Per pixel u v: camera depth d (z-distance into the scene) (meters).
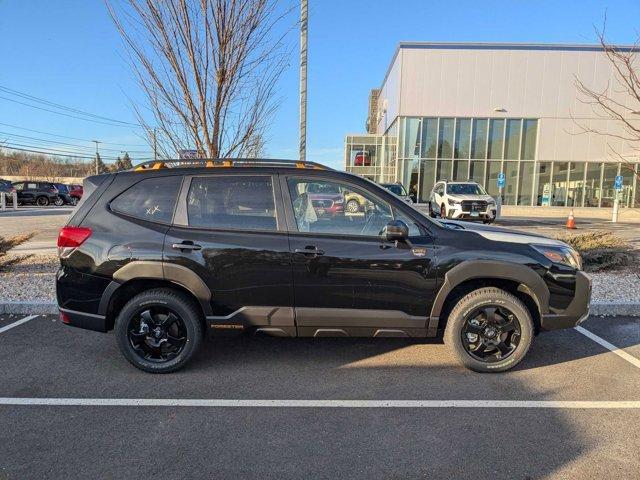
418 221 4.36
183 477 2.89
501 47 29.94
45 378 4.27
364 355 4.88
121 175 4.44
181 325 4.34
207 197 4.34
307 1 9.47
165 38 7.43
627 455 3.13
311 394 4.02
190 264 4.19
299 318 4.27
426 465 3.03
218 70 7.62
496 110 30.33
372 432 3.42
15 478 2.87
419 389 4.12
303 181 4.37
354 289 4.24
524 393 4.05
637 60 20.73
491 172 30.92
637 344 5.23
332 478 2.89
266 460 3.08
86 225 4.31
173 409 3.74
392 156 33.22
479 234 4.43
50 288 6.95
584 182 30.83
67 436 3.34
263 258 4.20
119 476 2.89
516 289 4.49
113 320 4.43
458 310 4.33
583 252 9.08
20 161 87.12
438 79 30.28
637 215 29.05
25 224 18.36
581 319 4.45
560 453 3.16
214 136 7.96
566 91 30.09
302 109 9.84
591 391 4.09
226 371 4.46
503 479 2.89
